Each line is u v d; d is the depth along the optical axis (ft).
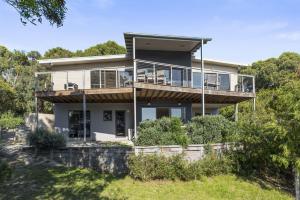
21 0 21.70
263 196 37.88
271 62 136.15
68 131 69.67
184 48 68.90
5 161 41.04
